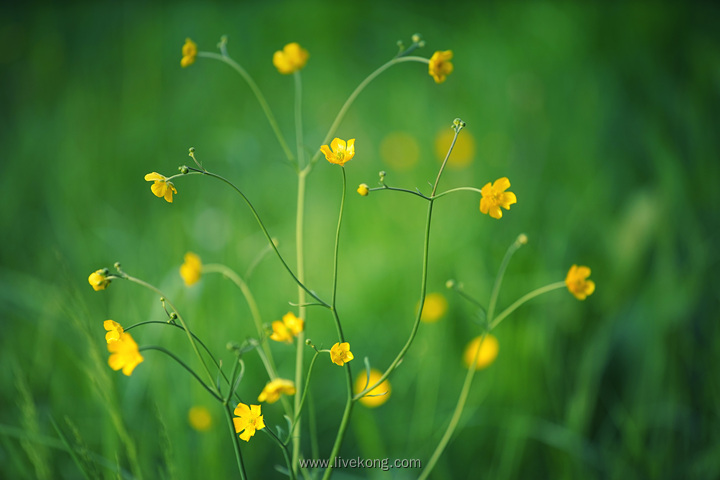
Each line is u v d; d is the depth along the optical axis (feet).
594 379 4.63
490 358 4.60
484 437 4.60
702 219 5.18
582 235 5.26
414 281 5.15
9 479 4.33
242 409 3.82
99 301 4.90
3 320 4.92
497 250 5.19
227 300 4.81
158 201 6.15
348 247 5.72
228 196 5.74
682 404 4.59
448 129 6.49
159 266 5.09
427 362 4.70
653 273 4.91
